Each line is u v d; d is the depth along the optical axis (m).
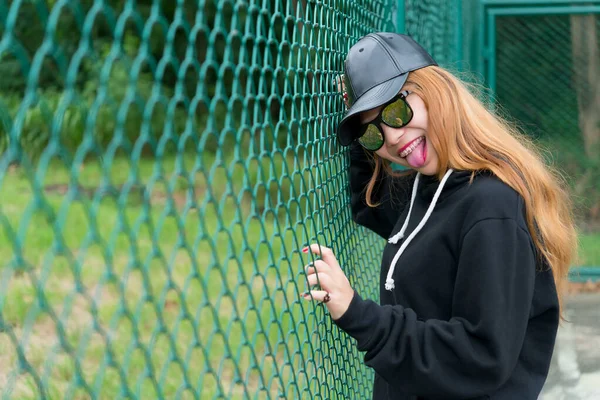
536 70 6.61
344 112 2.28
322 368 1.97
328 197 2.05
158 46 4.70
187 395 3.38
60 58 0.78
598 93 6.54
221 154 1.21
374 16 2.77
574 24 6.50
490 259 1.72
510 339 1.72
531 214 1.83
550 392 4.02
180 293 1.09
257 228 5.86
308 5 1.78
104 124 3.30
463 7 5.68
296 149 1.67
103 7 0.84
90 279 4.58
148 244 5.28
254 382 3.68
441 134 1.90
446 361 1.72
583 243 6.34
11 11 0.72
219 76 1.18
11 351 3.40
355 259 2.58
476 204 1.80
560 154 6.64
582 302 5.66
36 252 4.70
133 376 3.43
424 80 1.94
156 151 0.97
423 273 1.89
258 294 4.75
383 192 2.38
